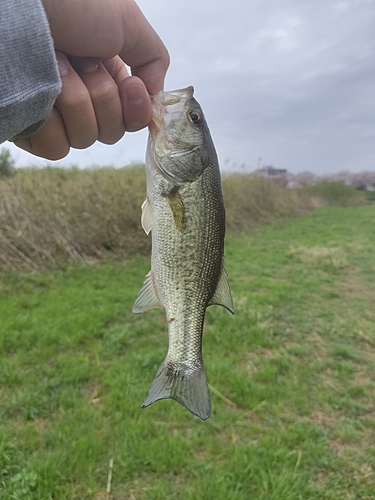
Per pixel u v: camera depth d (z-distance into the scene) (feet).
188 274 0.77
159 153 0.74
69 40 0.55
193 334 0.78
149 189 0.77
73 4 0.52
